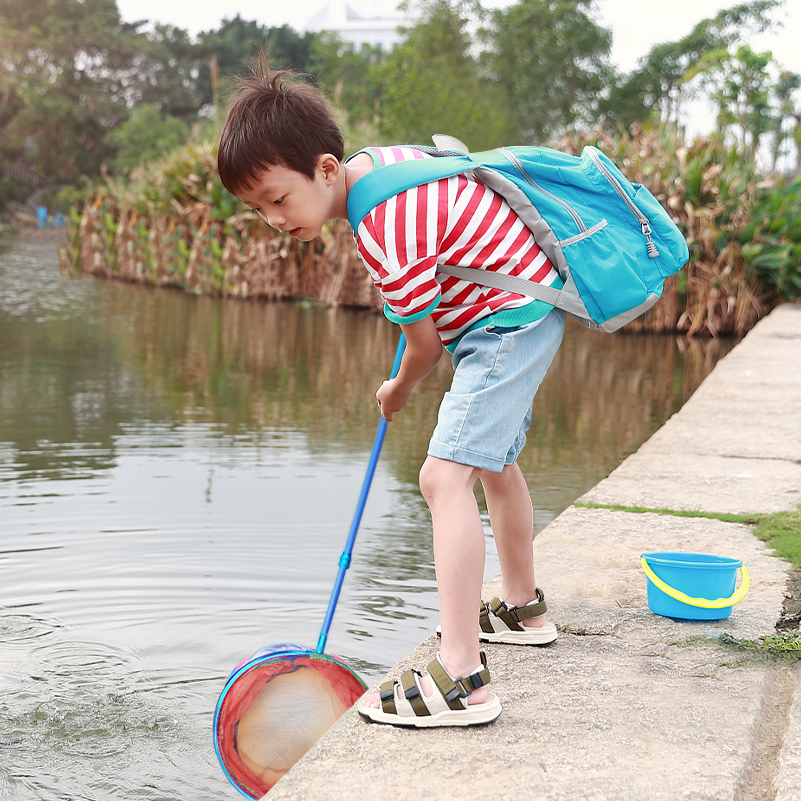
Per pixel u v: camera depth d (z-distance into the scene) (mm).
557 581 2215
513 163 1696
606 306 1647
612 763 1392
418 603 2551
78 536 3037
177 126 40812
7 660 2145
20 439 4469
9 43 46500
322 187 1590
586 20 29469
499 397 1569
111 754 1762
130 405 5402
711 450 3617
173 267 14648
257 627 2357
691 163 10555
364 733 1502
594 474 4016
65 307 11266
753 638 1871
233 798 1629
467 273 1608
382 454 4301
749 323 10594
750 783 1369
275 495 3580
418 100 24078
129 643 2248
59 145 45844
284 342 8539
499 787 1324
